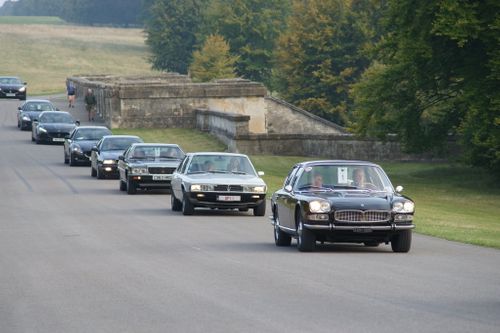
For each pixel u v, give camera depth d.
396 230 41.19
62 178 90.69
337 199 41.53
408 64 103.75
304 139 132.12
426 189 98.69
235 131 131.00
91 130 105.56
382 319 25.16
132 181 74.88
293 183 44.09
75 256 40.38
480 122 94.06
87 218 58.34
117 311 26.83
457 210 78.69
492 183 103.38
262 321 24.97
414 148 108.31
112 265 37.25
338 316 25.64
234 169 62.53
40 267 36.91
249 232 50.84
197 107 156.25
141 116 154.50
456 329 23.64
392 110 113.69
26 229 52.25
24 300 29.11
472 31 89.75
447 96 106.25
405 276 33.78
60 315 26.34
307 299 28.61
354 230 41.03
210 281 32.62
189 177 61.09
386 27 103.56
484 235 50.66
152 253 41.31
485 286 31.23
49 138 129.25
